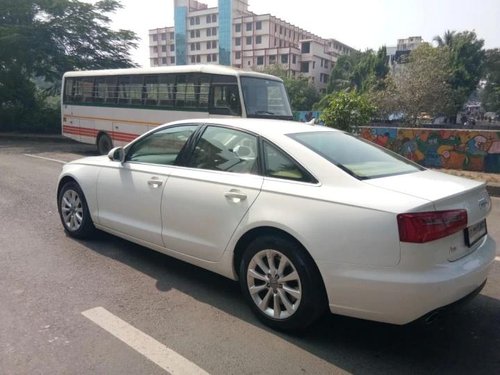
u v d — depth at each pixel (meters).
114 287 4.12
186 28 110.19
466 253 3.14
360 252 2.94
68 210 5.53
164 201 4.20
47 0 24.67
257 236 3.54
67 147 18.36
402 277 2.82
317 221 3.12
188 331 3.37
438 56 40.31
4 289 4.01
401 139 13.16
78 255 4.93
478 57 50.69
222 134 4.05
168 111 13.24
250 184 3.57
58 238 5.51
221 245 3.74
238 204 3.59
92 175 5.11
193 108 12.53
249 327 3.46
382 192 3.04
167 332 3.35
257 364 2.97
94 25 26.45
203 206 3.85
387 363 3.02
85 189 5.18
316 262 3.11
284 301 3.33
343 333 3.40
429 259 2.83
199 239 3.93
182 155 4.27
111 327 3.39
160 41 118.12
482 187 3.46
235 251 3.71
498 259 5.13
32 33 24.64
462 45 50.19
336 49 116.81
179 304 3.82
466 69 50.78
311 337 3.33
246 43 101.19
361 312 3.02
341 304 3.08
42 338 3.21
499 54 61.44
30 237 5.53
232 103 11.55
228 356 3.05
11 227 5.96
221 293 4.06
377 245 2.89
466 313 3.78
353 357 3.08
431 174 3.70
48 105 28.70
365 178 3.25
